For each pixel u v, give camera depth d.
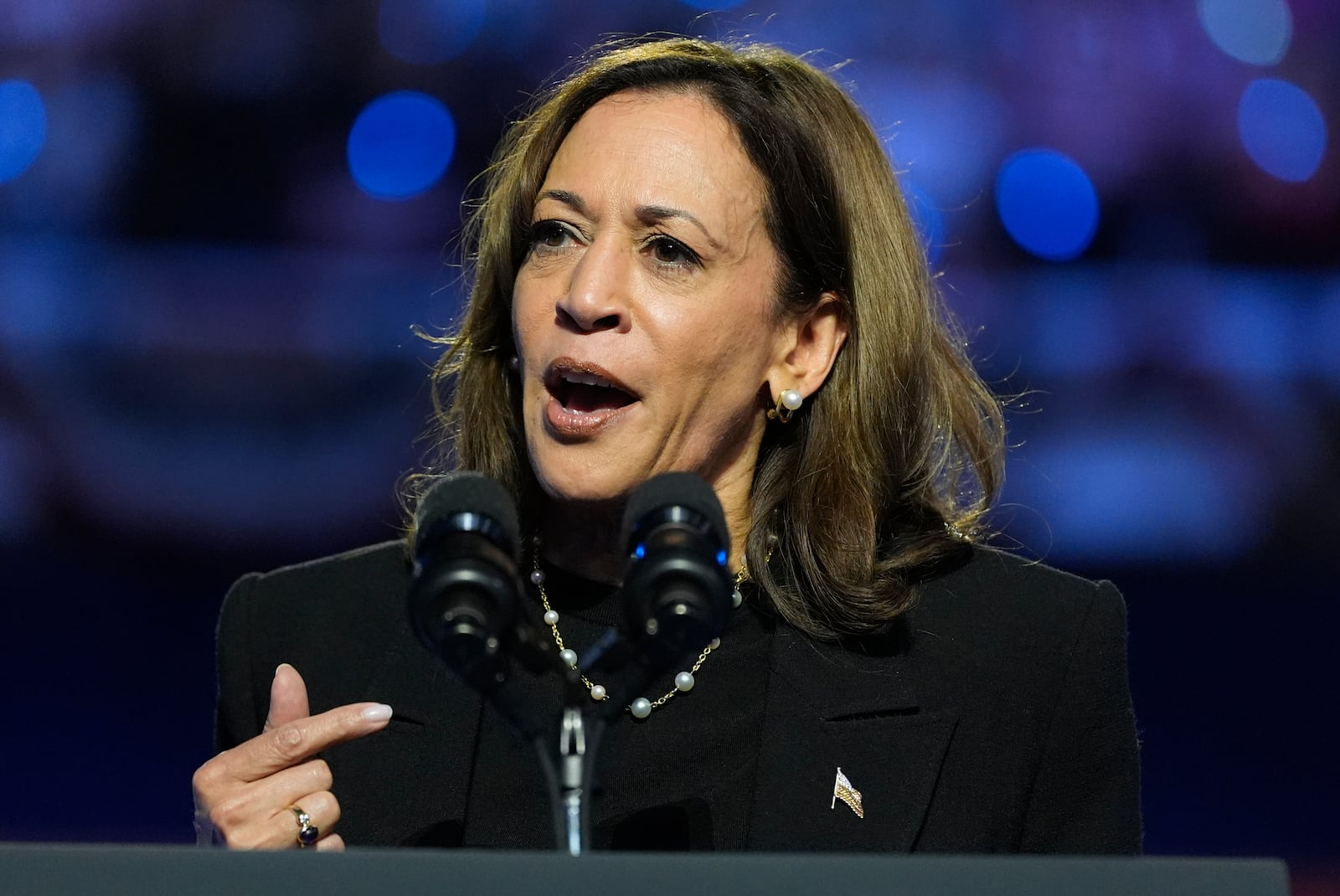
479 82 30.91
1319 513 26.75
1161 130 30.94
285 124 31.11
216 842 5.77
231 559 25.47
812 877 3.97
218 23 30.58
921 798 6.61
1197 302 30.73
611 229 6.50
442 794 6.64
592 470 6.48
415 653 7.11
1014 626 7.30
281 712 6.07
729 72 6.90
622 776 6.70
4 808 16.73
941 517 7.74
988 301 30.81
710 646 7.01
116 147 30.84
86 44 30.53
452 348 7.82
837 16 29.52
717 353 6.61
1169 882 4.04
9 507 25.77
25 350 28.34
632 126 6.64
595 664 4.57
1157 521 25.83
